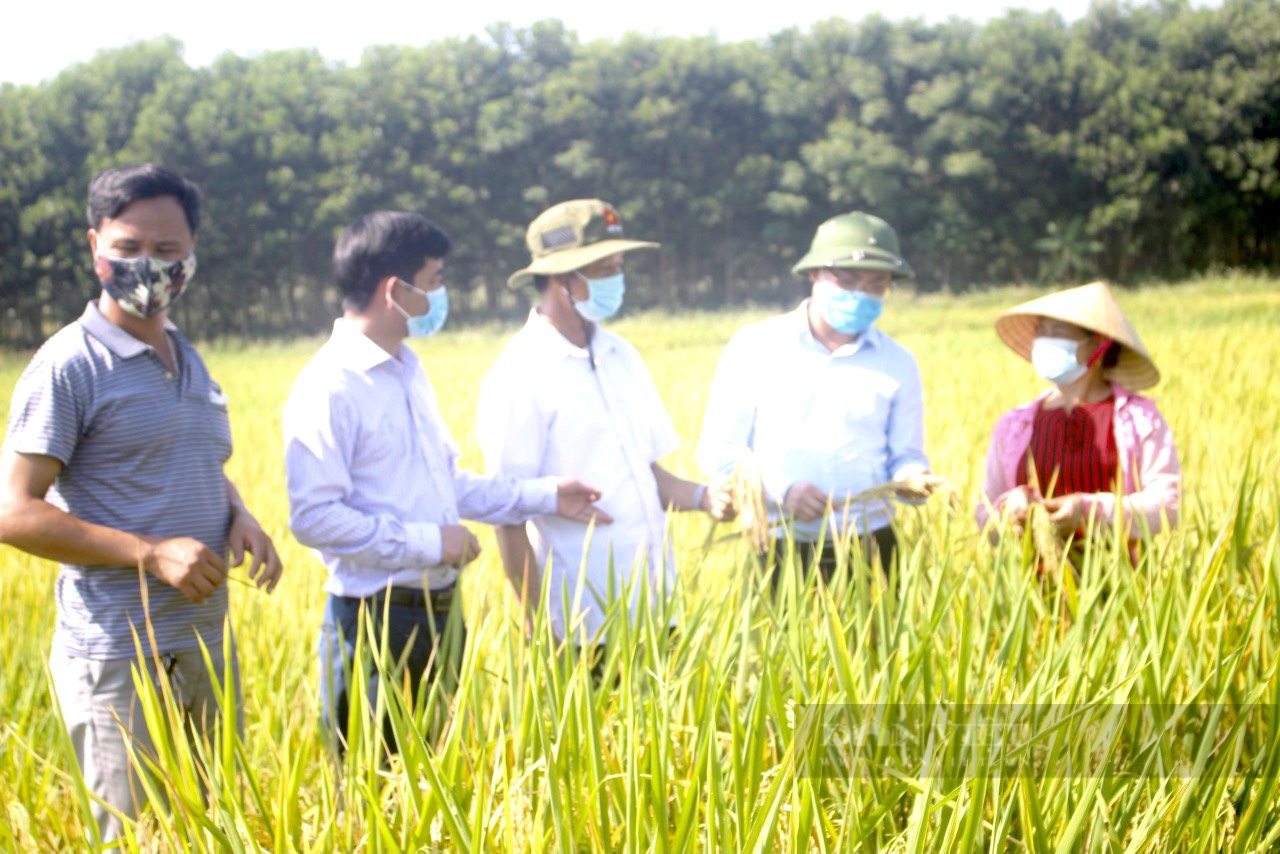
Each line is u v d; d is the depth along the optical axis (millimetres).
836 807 2307
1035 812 2135
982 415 9961
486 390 3785
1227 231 68062
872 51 75125
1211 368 12969
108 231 2795
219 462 3092
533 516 3623
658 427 4023
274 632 4383
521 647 2535
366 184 66562
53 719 3383
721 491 3783
